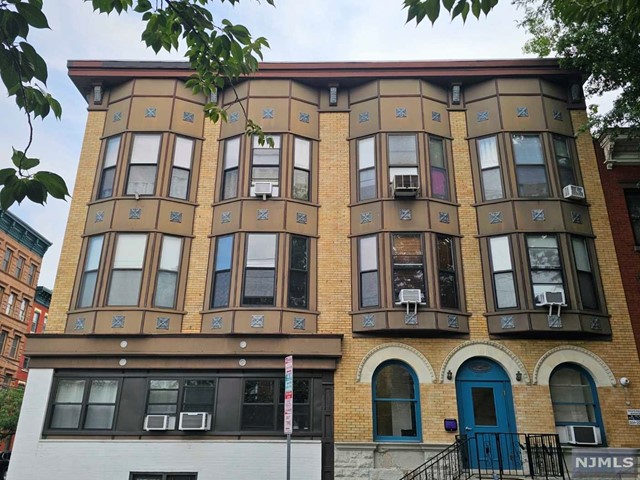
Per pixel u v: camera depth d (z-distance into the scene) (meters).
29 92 3.75
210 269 13.50
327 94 15.34
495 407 12.46
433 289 12.96
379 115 14.69
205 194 14.34
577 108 15.02
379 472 11.74
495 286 13.29
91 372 12.59
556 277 13.17
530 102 14.78
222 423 12.16
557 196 13.83
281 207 13.77
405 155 14.29
